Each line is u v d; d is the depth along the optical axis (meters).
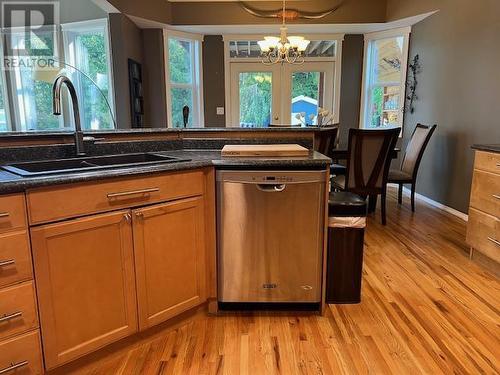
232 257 2.06
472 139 3.93
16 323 1.41
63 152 1.99
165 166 1.75
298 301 2.13
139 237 1.71
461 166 4.12
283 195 1.97
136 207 1.69
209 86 6.33
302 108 6.48
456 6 4.19
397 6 5.09
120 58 4.87
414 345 1.85
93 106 5.29
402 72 5.49
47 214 1.42
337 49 6.11
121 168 1.66
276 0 5.38
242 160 1.94
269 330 2.00
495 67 3.57
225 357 1.78
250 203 1.98
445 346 1.85
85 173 1.52
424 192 4.91
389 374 1.65
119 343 1.78
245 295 2.12
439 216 4.12
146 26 5.48
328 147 3.54
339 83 6.22
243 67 6.36
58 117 5.44
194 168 1.88
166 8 5.35
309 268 2.08
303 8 5.39
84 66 5.23
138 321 1.78
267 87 6.46
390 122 5.88
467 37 4.00
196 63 6.21
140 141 2.30
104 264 1.62
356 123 6.34
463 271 2.70
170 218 1.82
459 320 2.07
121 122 4.98
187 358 1.77
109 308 1.67
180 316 2.03
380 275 2.64
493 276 2.62
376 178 3.67
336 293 2.24
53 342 1.52
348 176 3.65
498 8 3.52
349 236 2.16
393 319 2.09
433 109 4.73
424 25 4.94
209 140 2.51
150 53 5.71
